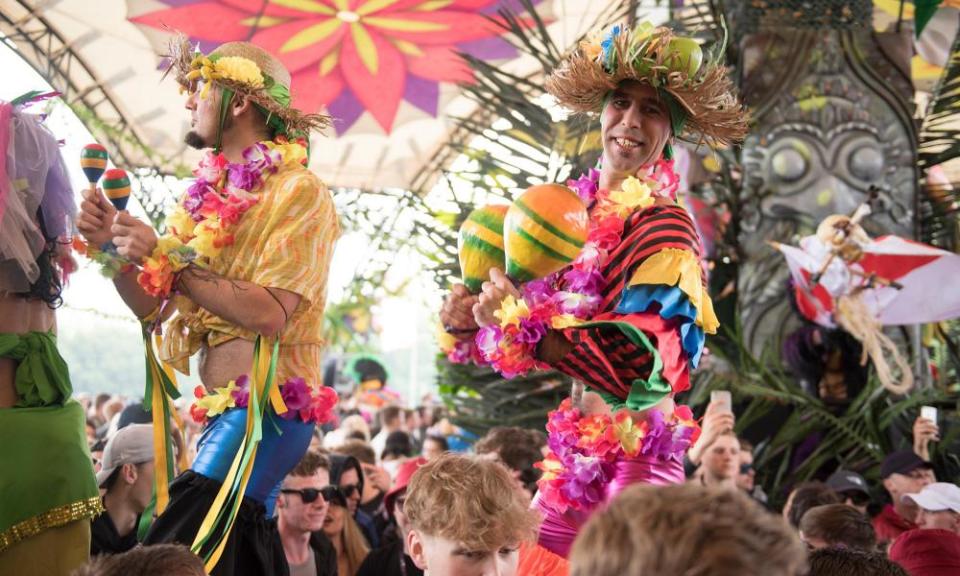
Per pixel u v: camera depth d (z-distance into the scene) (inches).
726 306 337.4
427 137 481.1
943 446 301.1
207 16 412.5
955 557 190.1
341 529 252.1
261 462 162.2
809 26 344.5
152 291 154.6
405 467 267.1
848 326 322.0
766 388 312.7
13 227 149.6
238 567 160.2
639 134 155.3
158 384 170.7
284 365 164.4
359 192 507.8
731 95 157.2
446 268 314.7
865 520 203.2
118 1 398.9
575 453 153.4
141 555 126.1
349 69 445.4
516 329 142.0
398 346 698.2
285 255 159.2
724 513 64.7
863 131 340.8
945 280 321.4
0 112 152.6
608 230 147.9
